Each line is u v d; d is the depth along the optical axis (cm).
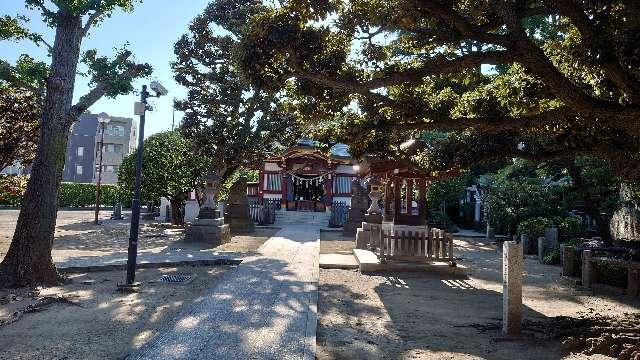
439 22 700
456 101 814
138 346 589
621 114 570
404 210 2034
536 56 577
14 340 604
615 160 759
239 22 2159
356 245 1672
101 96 1093
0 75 1041
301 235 2216
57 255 1356
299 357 545
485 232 2983
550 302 1002
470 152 902
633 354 570
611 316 790
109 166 6575
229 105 2309
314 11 674
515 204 2461
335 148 3781
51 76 1046
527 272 1440
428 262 1330
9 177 1510
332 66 705
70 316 730
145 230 2352
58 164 1036
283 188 3622
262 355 546
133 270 954
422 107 772
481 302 970
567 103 583
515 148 842
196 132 2325
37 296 871
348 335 687
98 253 1434
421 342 665
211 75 2294
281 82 730
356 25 774
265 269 1192
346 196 3694
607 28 586
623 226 1566
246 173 4341
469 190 3503
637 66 575
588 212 1773
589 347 632
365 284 1131
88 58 1099
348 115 856
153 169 2394
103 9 1066
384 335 696
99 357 546
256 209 2956
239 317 718
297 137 2497
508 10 599
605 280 1141
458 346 650
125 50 1088
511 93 775
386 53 805
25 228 988
